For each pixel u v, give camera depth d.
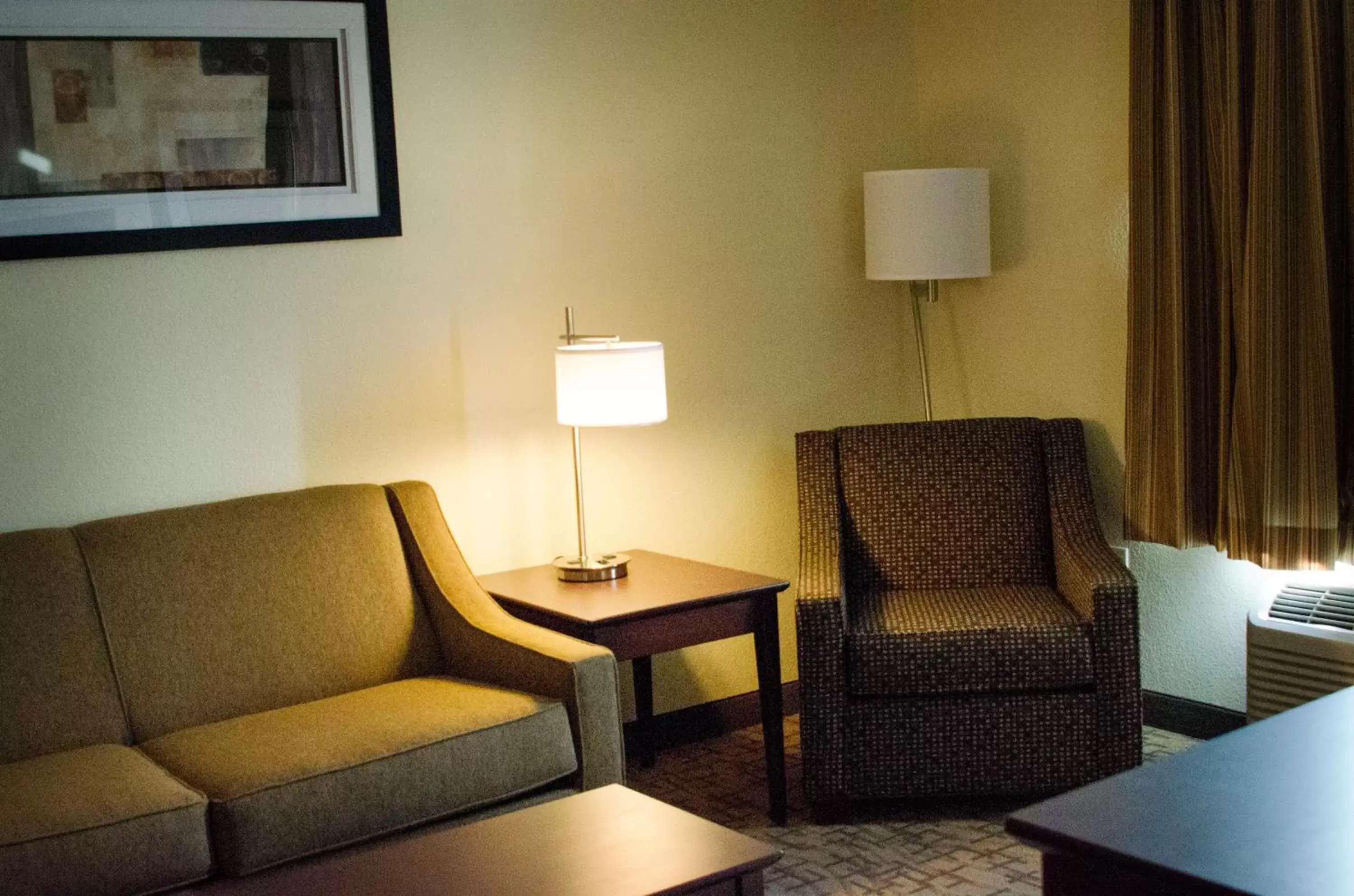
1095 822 1.59
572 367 3.16
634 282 3.73
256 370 3.19
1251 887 1.41
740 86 3.88
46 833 2.20
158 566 2.88
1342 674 3.14
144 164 3.02
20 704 2.66
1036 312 3.96
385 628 3.09
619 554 3.57
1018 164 3.96
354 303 3.31
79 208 2.95
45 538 2.82
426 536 3.21
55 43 2.90
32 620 2.72
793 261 4.02
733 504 3.96
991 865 2.94
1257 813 1.60
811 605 3.13
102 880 2.23
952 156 4.15
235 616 2.92
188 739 2.68
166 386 3.09
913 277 3.73
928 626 3.18
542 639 2.88
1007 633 3.13
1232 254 3.28
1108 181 3.71
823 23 4.02
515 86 3.49
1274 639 3.26
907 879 2.88
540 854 2.00
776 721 3.21
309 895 1.90
